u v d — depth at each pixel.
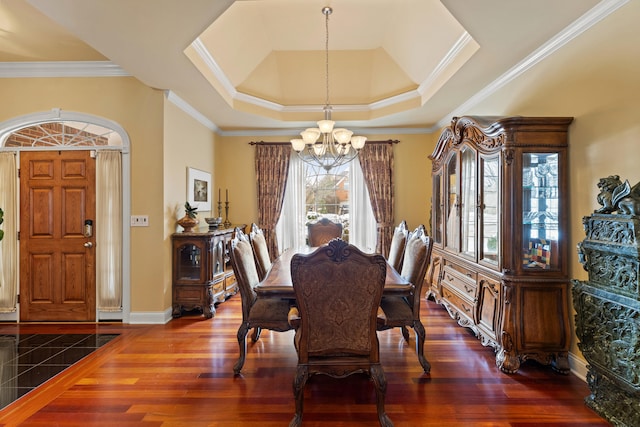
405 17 3.27
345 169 5.47
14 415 1.96
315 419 1.90
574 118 2.37
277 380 2.34
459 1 2.05
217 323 3.53
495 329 2.55
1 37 2.97
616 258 1.74
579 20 2.23
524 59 2.82
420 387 2.23
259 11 3.29
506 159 2.46
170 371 2.47
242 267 2.47
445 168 3.71
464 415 1.93
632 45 1.93
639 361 1.62
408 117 4.70
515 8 2.11
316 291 1.79
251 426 1.85
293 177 5.42
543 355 2.39
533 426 1.83
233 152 5.42
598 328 1.86
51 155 3.58
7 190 3.57
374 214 5.30
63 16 2.18
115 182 3.57
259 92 4.48
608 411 1.84
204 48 3.04
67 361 2.65
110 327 3.42
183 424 1.87
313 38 3.84
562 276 2.40
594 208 2.21
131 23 2.27
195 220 3.79
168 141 3.65
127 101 3.54
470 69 3.04
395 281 2.33
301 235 5.41
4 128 3.53
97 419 1.92
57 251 3.58
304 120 4.89
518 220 2.43
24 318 3.58
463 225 3.24
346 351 1.84
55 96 3.54
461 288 3.23
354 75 4.47
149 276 3.55
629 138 1.96
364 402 2.07
